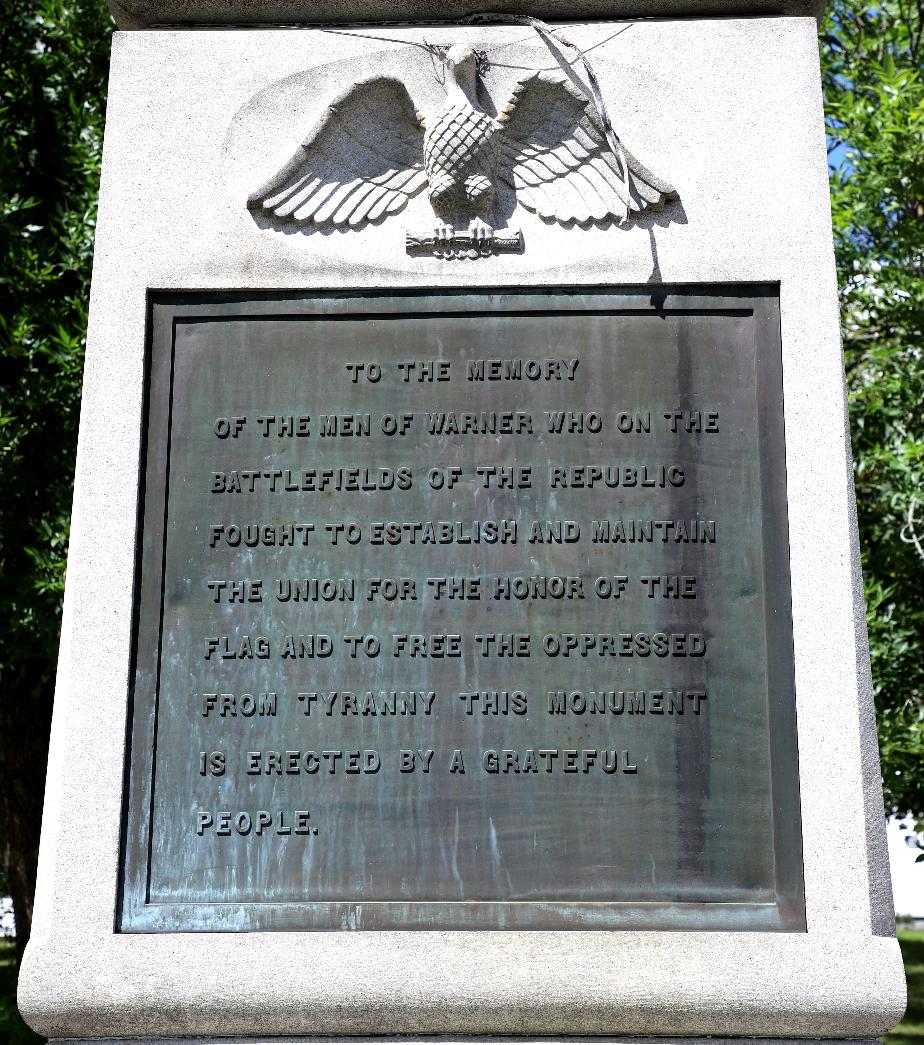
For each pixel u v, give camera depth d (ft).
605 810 12.30
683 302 13.35
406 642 12.73
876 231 33.01
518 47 14.21
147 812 12.44
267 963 11.89
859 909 11.93
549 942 11.84
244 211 13.80
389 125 14.14
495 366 13.29
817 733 12.33
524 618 12.73
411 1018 11.80
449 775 12.44
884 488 30.07
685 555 12.80
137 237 13.73
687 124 13.82
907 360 32.55
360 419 13.23
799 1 14.23
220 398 13.35
